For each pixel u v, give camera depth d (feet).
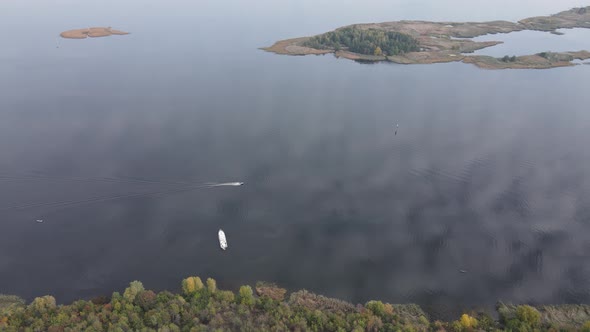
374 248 497.46
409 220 544.62
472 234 517.55
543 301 421.18
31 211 547.08
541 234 515.09
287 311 378.32
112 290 435.12
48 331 346.95
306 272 461.37
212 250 492.54
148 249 492.13
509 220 540.52
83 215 545.03
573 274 454.81
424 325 376.07
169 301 386.32
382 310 387.75
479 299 425.69
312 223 540.11
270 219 546.67
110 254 482.69
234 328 360.48
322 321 369.91
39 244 495.00
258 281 448.65
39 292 431.02
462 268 467.11
